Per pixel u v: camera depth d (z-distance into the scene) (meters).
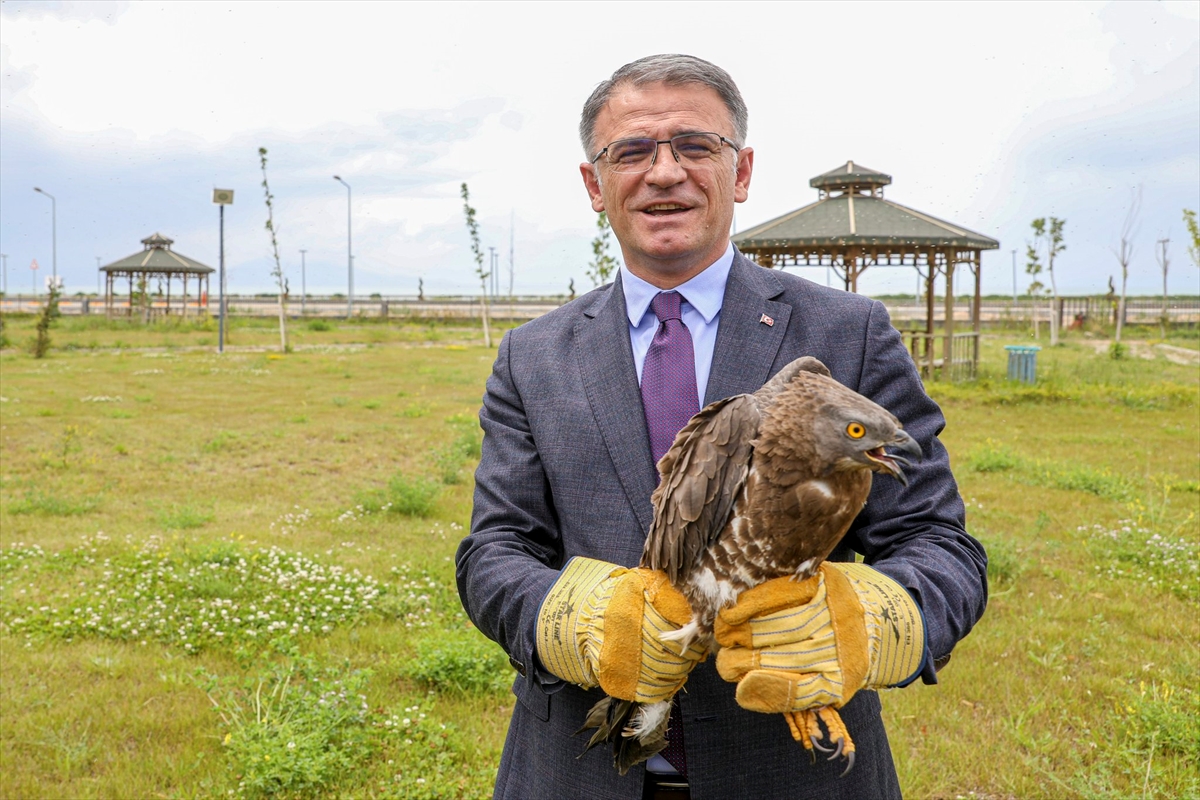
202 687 5.18
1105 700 5.27
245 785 4.35
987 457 11.51
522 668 1.95
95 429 13.85
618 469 2.11
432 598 6.89
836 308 2.16
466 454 12.48
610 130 2.12
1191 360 27.36
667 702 1.79
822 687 1.57
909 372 2.11
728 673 1.63
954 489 2.06
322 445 13.02
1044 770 4.45
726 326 2.14
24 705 5.14
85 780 4.45
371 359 27.17
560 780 2.13
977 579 1.91
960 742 4.80
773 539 1.63
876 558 2.05
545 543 2.27
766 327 2.13
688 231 2.09
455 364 25.45
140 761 4.62
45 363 24.94
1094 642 6.00
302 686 5.26
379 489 10.36
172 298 69.88
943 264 20.75
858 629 1.62
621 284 2.29
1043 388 18.08
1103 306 52.06
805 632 1.60
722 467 1.67
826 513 1.60
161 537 8.27
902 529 2.01
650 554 1.82
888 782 2.15
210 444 12.68
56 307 39.69
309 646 5.95
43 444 12.70
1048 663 5.66
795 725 1.61
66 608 6.44
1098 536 8.30
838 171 20.69
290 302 73.19
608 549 2.10
